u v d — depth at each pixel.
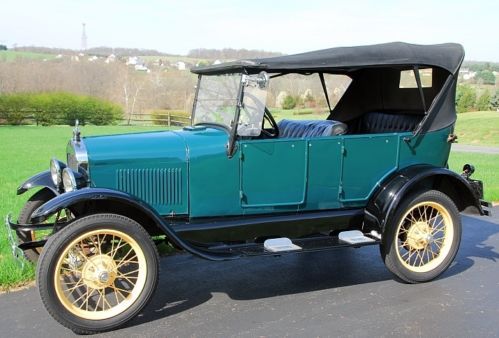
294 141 4.33
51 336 3.51
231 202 4.30
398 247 4.57
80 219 3.54
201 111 4.93
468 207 4.95
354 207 4.71
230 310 3.98
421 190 4.67
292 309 4.01
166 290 4.39
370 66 4.38
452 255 4.71
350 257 5.37
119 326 3.64
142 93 44.66
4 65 47.66
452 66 4.76
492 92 50.06
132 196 3.75
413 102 5.23
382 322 3.77
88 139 4.33
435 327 3.68
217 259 3.91
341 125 4.65
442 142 4.88
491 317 3.86
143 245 3.67
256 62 4.04
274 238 4.38
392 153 4.69
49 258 3.42
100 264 3.67
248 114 4.20
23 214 4.57
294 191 4.43
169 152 4.14
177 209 4.22
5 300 4.09
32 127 32.69
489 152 21.31
